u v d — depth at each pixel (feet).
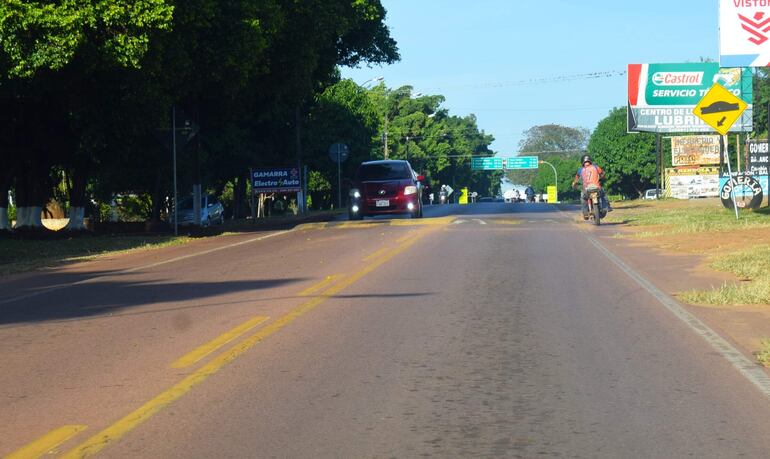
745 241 67.51
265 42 104.06
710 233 76.13
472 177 533.96
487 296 42.52
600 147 376.07
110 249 83.25
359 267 55.98
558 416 22.15
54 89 91.76
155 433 21.07
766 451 19.38
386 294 43.65
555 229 88.17
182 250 78.95
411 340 31.96
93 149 103.50
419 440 20.26
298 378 26.40
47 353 31.04
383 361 28.55
